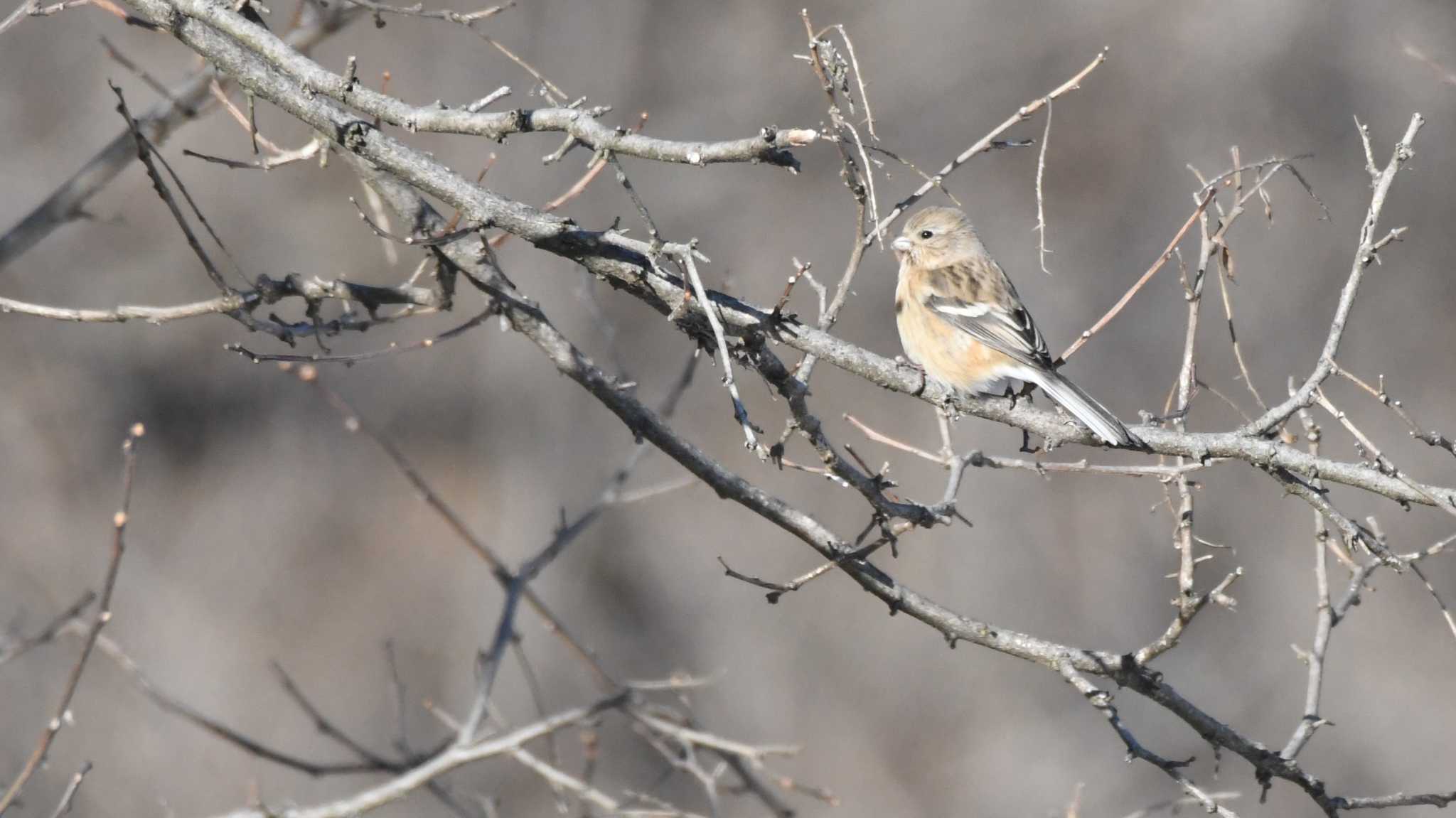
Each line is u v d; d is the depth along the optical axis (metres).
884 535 5.84
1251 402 18.81
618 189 18.48
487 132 4.97
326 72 5.34
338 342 18.88
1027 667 17.69
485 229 5.46
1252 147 19.59
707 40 19.14
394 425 19.22
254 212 18.59
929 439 18.27
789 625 17.91
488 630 17.94
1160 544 18.17
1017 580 18.09
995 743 17.12
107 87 17.83
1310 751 16.75
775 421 18.25
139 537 17.84
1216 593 5.68
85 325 18.42
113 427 18.30
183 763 15.06
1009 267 19.42
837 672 17.66
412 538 18.73
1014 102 19.50
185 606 17.55
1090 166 19.56
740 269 18.75
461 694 17.48
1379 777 16.53
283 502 18.67
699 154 4.48
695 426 18.34
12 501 17.39
